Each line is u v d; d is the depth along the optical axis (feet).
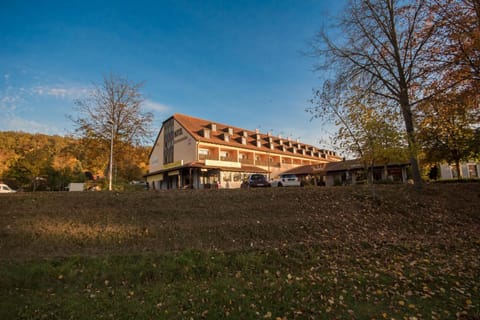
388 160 38.99
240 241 25.53
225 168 109.19
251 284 17.71
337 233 27.02
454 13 35.96
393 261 20.67
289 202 36.17
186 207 34.42
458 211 31.78
